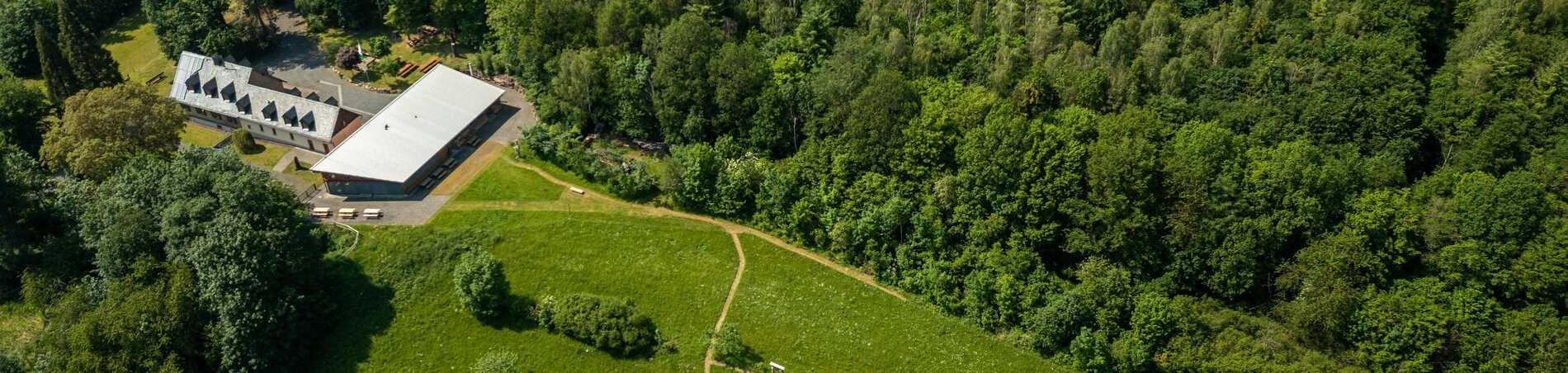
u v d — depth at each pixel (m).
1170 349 102.00
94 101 117.44
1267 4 134.88
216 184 104.31
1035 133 111.81
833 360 106.06
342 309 109.19
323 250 112.06
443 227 119.56
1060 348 105.69
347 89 147.25
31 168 116.50
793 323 109.88
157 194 106.56
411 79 150.25
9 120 130.62
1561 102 118.44
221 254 100.06
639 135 134.00
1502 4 130.50
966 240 114.19
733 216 123.38
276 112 133.75
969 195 113.12
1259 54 129.75
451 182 127.38
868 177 117.44
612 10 135.62
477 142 135.62
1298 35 131.12
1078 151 109.12
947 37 131.25
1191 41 130.25
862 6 141.75
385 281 112.38
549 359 105.25
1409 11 133.88
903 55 129.25
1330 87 121.81
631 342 105.31
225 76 137.62
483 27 156.12
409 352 105.56
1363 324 101.19
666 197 126.12
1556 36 129.38
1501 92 121.00
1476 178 108.25
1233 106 121.50
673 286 113.94
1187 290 110.12
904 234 116.00
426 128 131.25
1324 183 106.56
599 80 133.38
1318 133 119.75
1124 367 101.88
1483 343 97.81
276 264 101.44
